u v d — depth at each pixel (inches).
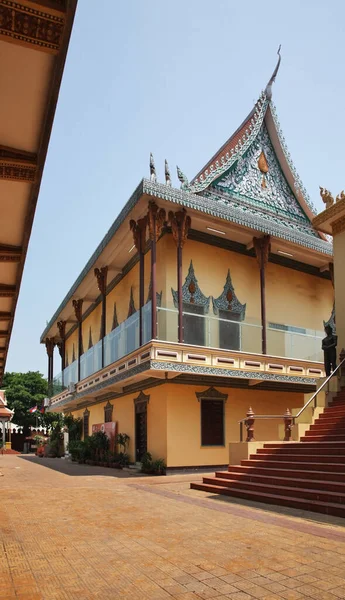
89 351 989.8
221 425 718.5
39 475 690.2
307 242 811.4
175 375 660.1
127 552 249.3
